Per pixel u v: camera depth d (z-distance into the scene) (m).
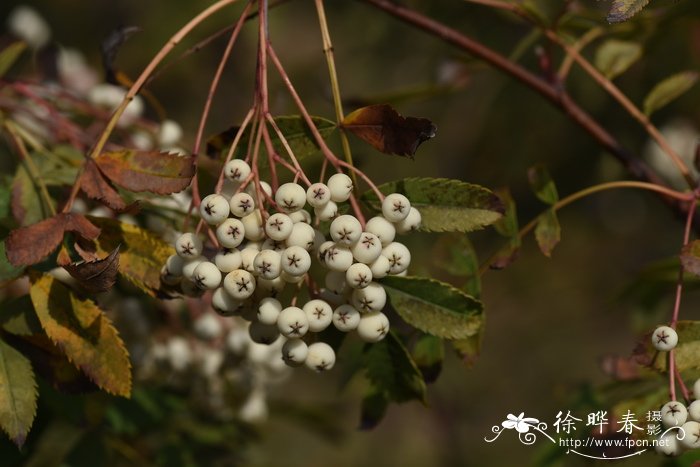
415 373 0.67
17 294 0.72
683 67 1.13
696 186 0.72
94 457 0.76
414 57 1.35
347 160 0.66
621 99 0.75
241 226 0.64
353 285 0.64
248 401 0.82
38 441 0.75
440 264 0.71
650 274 0.79
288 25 1.54
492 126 1.32
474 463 1.63
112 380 0.64
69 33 1.87
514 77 0.78
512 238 0.70
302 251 0.63
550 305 1.73
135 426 0.78
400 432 1.65
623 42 0.78
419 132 0.65
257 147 0.65
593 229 1.71
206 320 0.78
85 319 0.65
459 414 1.67
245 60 1.63
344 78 1.39
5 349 0.65
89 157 0.65
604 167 1.23
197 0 1.47
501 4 0.76
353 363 0.77
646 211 1.71
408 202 0.64
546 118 1.28
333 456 1.53
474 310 0.66
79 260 0.65
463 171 1.36
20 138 0.73
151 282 0.65
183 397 0.80
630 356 0.67
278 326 0.64
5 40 0.79
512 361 1.71
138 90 0.66
